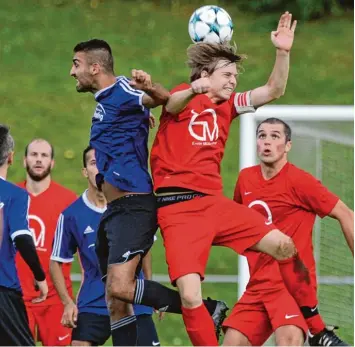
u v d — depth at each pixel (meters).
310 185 19.14
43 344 22.53
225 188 39.66
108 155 17.17
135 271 17.00
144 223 16.98
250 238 17.19
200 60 17.50
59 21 50.50
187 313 16.81
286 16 17.73
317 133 22.36
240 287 21.80
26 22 50.56
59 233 20.78
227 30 18.08
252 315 19.14
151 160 17.41
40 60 48.25
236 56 17.59
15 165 41.62
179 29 49.44
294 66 46.56
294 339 18.75
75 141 43.28
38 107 45.34
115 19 50.47
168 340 28.22
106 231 17.19
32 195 23.11
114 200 17.20
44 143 23.34
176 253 16.84
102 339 20.41
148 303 16.98
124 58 47.03
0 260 18.58
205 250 16.97
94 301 20.34
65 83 47.00
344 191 22.44
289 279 19.08
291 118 22.11
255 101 17.70
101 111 17.23
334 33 48.72
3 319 18.50
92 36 49.16
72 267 34.47
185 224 16.97
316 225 22.75
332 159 22.41
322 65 46.50
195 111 17.23
